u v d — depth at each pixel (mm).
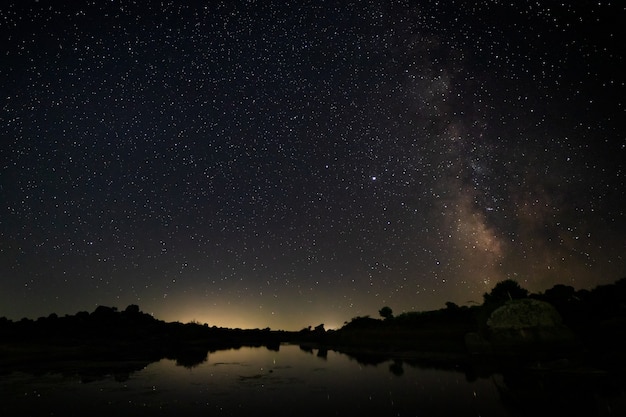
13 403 13281
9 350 24234
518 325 20344
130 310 40844
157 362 24000
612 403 11055
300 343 40094
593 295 23016
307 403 12828
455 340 24625
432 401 12438
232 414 11727
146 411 12188
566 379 14031
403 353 25203
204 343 38125
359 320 37781
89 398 13930
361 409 11891
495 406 11539
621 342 17875
